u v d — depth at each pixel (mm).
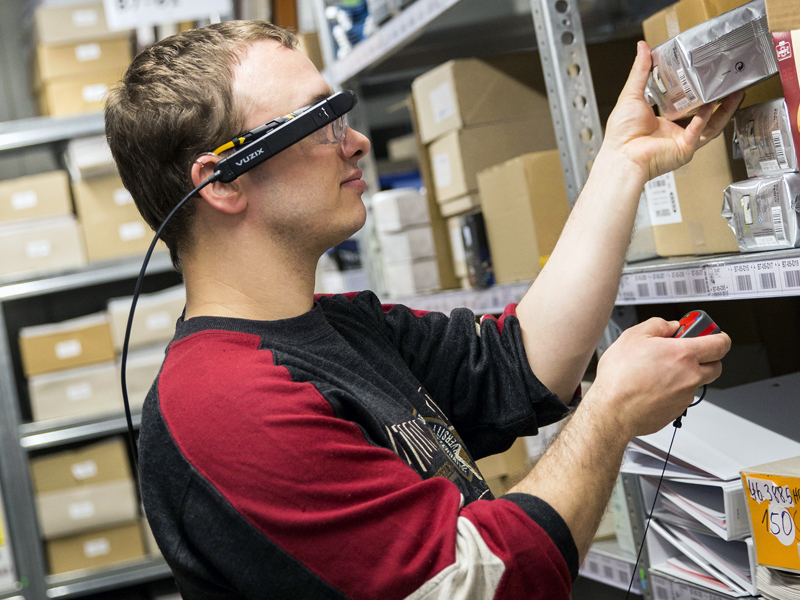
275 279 861
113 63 3006
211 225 854
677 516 1079
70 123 2928
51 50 2938
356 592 645
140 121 862
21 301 3363
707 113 877
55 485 2877
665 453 1017
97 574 2904
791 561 816
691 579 1044
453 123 1643
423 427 838
